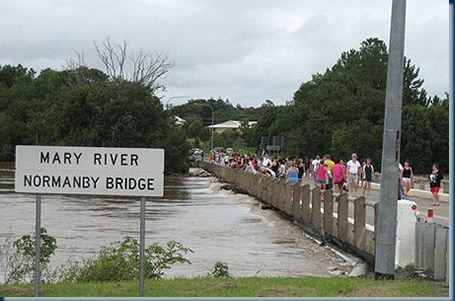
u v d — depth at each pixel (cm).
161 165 1009
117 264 1395
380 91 10356
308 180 5894
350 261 1902
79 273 1405
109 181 1008
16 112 11650
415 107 9238
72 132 7825
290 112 11181
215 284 1227
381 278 1312
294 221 2981
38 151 1012
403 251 1495
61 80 12125
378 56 12556
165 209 3819
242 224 3038
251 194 4669
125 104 7800
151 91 8769
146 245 2211
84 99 7838
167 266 1593
